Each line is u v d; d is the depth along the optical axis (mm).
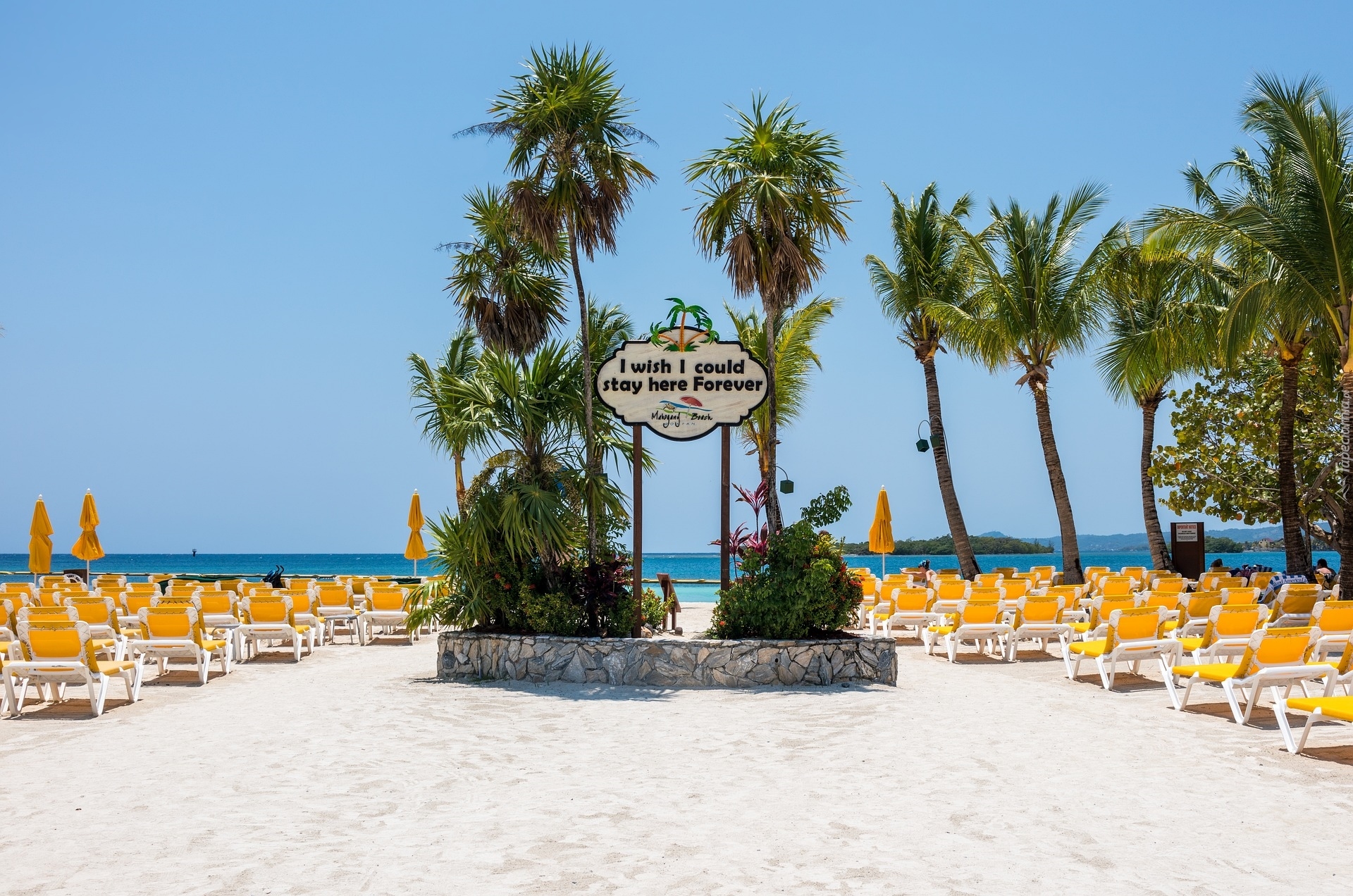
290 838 4762
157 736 7488
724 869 4281
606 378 11336
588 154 11875
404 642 15555
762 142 12414
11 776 6121
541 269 13125
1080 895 3955
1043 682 10516
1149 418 24266
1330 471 21828
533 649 10703
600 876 4188
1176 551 21859
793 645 10320
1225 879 4152
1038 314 20250
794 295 12789
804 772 6277
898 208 22062
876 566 71562
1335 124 14508
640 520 11148
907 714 8438
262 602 12703
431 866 4332
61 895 3961
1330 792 5699
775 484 12844
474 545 11320
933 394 22047
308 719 8141
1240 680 7906
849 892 3984
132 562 117438
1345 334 14508
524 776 6160
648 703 9148
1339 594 14781
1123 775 6145
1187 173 19656
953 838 4762
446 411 11852
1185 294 19875
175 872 4246
